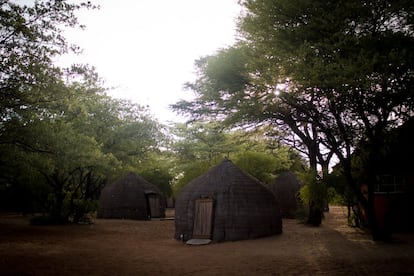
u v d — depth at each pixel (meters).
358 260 11.59
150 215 34.41
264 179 30.80
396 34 13.12
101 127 30.91
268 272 10.20
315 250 13.80
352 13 13.25
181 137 38.66
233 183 18.31
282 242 16.25
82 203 27.53
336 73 12.06
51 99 15.82
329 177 19.34
